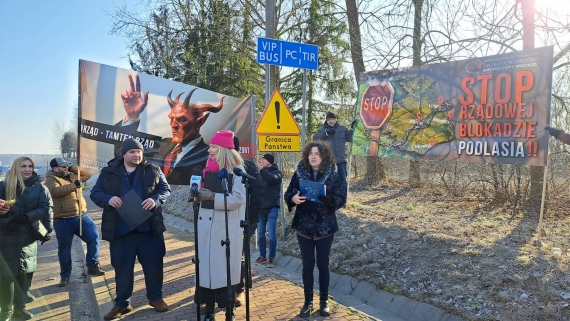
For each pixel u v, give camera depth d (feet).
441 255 16.75
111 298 16.24
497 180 25.02
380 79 24.68
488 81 19.65
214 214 12.11
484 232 18.45
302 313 13.71
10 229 14.05
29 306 15.46
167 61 48.96
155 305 14.48
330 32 42.27
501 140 19.13
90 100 19.77
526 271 14.33
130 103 20.71
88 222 19.89
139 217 13.66
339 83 43.55
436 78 21.91
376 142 24.82
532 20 22.50
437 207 24.39
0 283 13.64
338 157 25.14
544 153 17.52
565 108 23.89
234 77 46.75
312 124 45.55
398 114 23.68
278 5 46.11
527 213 21.54
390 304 15.65
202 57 46.60
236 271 12.26
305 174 13.91
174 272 19.49
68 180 19.67
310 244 13.88
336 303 14.99
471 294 14.03
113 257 14.17
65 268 19.81
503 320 12.60
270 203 20.59
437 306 14.24
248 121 23.93
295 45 22.12
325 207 13.67
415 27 31.40
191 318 13.93
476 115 20.17
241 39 46.91
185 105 22.09
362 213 23.67
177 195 43.88
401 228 20.04
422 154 22.57
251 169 14.58
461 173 28.17
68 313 16.43
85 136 19.63
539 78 17.78
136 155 14.14
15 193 14.29
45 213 14.97
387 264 17.53
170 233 30.81
